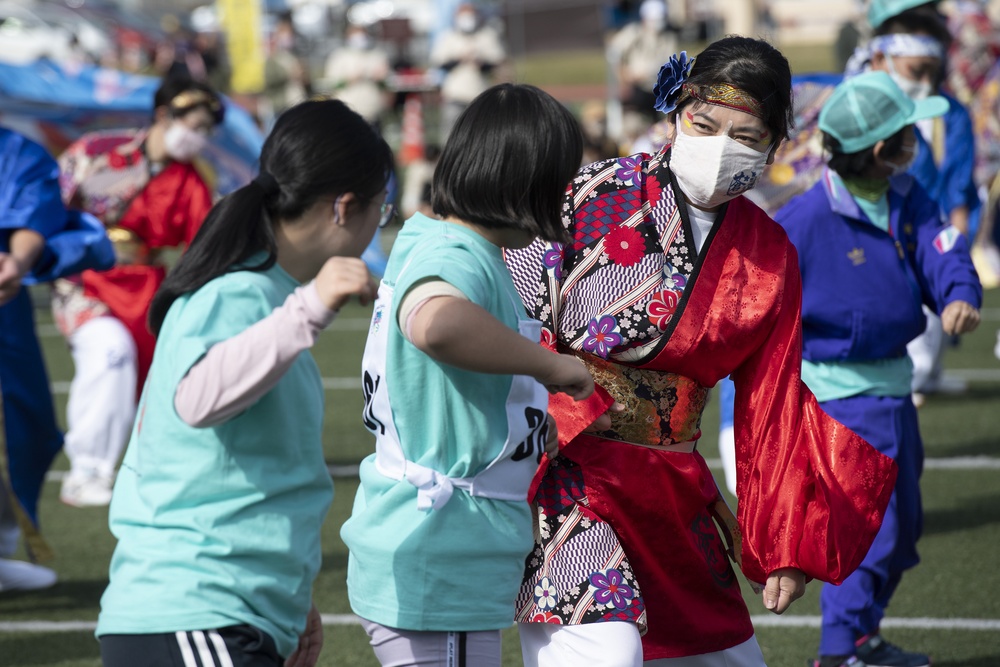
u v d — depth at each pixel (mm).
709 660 9008
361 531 7441
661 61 50375
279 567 7047
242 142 24906
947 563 15266
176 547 6918
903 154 11539
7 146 13117
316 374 7383
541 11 62875
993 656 12469
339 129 7160
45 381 15773
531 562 8414
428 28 87062
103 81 32812
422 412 7309
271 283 7082
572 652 8203
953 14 30031
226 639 6863
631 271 8664
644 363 8664
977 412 22938
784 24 96000
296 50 54156
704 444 21688
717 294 8672
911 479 12023
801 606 14336
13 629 13711
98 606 14453
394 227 43969
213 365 6621
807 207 11883
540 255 8688
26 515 14875
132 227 17969
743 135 8430
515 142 7172
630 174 8914
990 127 30266
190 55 52406
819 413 8945
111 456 18781
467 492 7340
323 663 12586
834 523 8773
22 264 12906
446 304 6863
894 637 13031
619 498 8547
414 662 7371
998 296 33469
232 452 6961
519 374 7016
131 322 18203
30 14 66188
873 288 11773
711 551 9016
